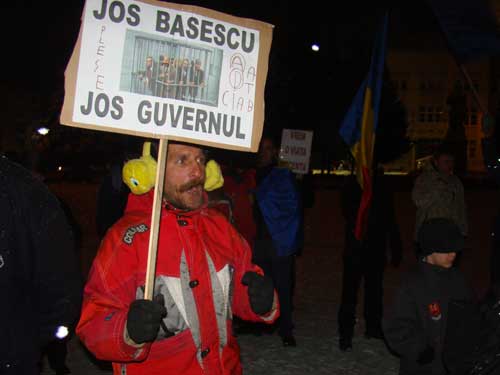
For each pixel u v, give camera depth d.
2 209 1.99
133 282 2.27
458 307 2.74
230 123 2.39
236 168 6.08
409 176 42.25
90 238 13.71
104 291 2.24
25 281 2.04
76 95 2.18
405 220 18.77
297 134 8.14
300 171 7.88
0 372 1.98
